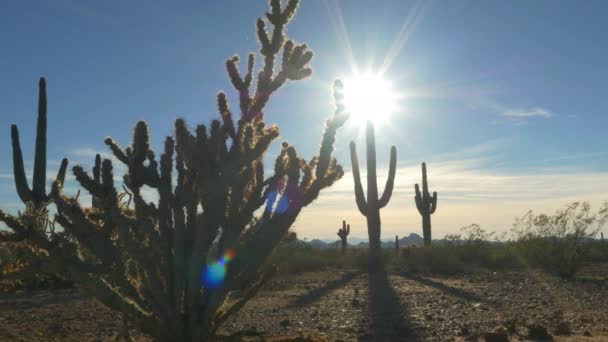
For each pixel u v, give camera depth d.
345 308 11.73
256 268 6.42
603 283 16.64
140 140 6.07
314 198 6.54
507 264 23.70
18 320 10.09
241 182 6.22
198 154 6.02
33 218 6.27
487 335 7.91
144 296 6.28
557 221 19.88
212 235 6.14
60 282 14.85
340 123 6.61
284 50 6.58
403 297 13.52
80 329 9.12
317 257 25.36
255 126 6.93
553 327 8.96
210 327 6.35
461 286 16.12
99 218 6.39
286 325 9.62
